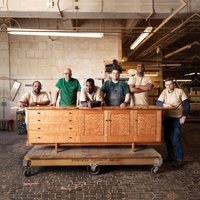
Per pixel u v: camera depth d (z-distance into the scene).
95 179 4.27
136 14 5.94
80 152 4.68
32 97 5.35
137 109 4.64
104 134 4.66
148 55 12.63
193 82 12.93
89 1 5.78
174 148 5.03
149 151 4.77
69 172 4.60
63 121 4.63
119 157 4.45
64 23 8.05
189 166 4.96
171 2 5.80
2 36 8.74
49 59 8.90
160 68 12.36
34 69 8.91
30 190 3.85
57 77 8.94
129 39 10.20
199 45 10.40
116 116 4.65
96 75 8.98
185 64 13.07
